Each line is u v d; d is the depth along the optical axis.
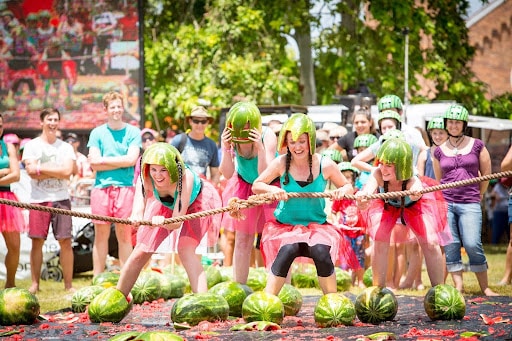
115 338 6.72
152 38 27.58
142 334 6.70
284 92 25.06
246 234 9.51
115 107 11.70
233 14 26.02
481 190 10.88
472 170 10.66
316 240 8.18
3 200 7.65
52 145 12.05
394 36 25.86
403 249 11.41
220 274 11.02
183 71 25.72
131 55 19.88
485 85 28.73
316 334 7.29
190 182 8.54
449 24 27.89
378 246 8.94
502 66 39.81
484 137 20.75
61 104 20.03
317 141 14.07
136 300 9.86
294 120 8.24
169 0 28.02
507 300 9.38
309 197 8.17
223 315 8.20
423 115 17.64
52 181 11.95
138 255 8.49
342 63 25.70
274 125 12.38
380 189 9.03
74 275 14.91
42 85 20.06
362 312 8.01
